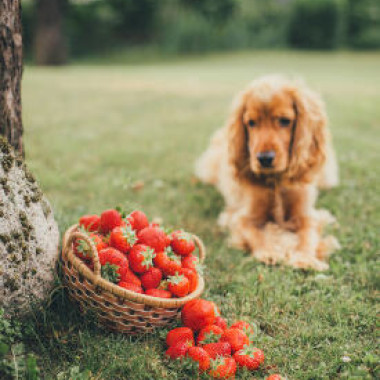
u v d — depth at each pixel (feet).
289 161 4.57
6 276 3.19
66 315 3.44
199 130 8.58
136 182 5.38
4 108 3.59
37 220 3.35
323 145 4.68
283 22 32.63
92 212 4.58
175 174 6.01
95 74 18.57
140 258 3.34
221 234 4.67
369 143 7.42
